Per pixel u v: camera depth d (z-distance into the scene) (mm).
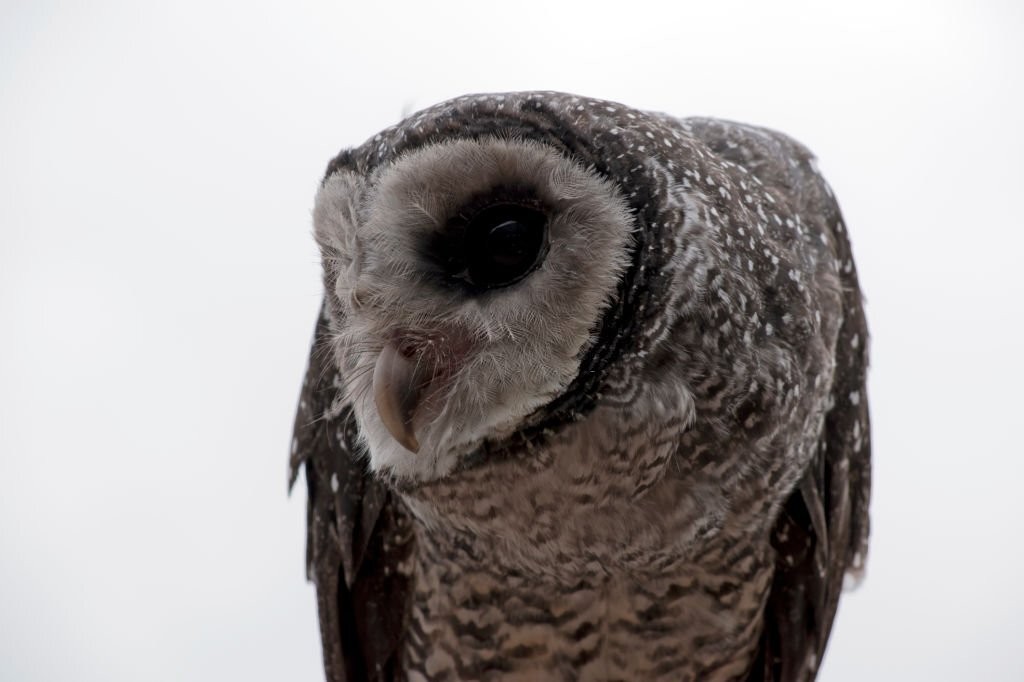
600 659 2318
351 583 2357
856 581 2381
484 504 2271
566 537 2275
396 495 2332
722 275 2252
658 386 2250
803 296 2281
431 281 2254
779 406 2270
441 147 2248
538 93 2258
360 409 2279
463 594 2320
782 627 2346
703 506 2271
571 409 2252
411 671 2355
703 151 2277
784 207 2301
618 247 2242
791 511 2330
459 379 2256
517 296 2248
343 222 2262
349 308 2262
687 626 2312
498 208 2248
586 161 2244
